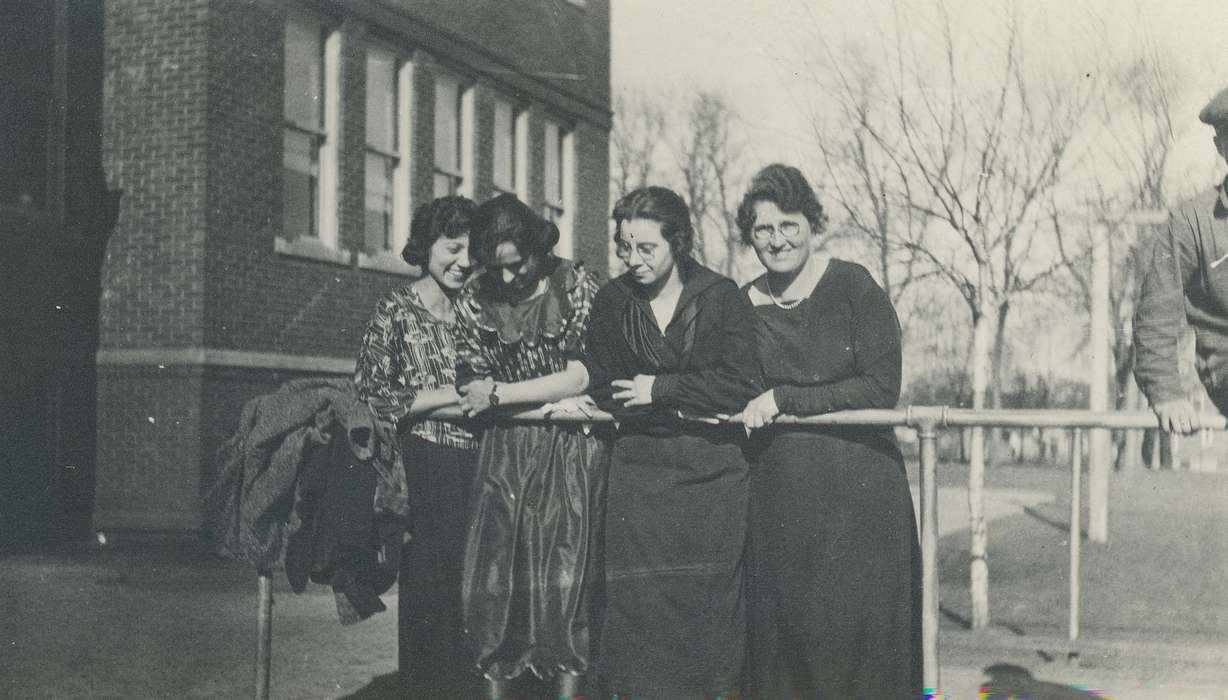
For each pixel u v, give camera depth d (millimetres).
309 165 8750
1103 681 4629
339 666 4809
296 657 4941
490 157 8422
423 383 3574
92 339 8422
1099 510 7074
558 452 3344
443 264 3592
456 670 3475
